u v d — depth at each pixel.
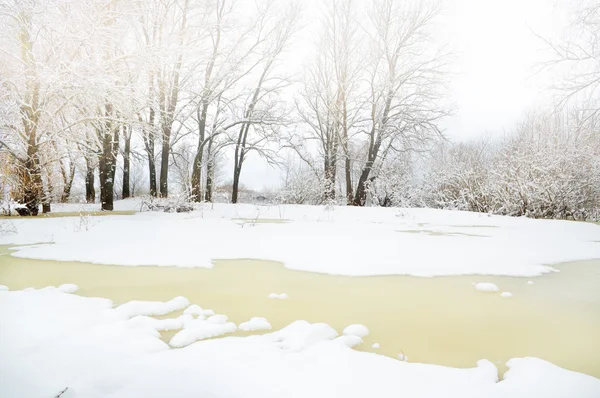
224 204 16.55
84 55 11.08
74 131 12.21
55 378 1.95
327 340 2.59
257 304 3.45
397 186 22.20
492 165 19.70
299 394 1.86
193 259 5.40
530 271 4.89
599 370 2.28
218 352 2.32
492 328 2.96
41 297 3.37
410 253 6.07
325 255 5.84
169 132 16.55
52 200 12.55
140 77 12.38
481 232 9.94
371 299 3.67
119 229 8.67
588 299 3.75
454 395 1.90
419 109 20.75
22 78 9.92
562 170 14.85
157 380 1.95
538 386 2.00
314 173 22.52
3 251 5.82
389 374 2.11
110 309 3.09
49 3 9.61
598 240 8.33
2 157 10.72
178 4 15.04
